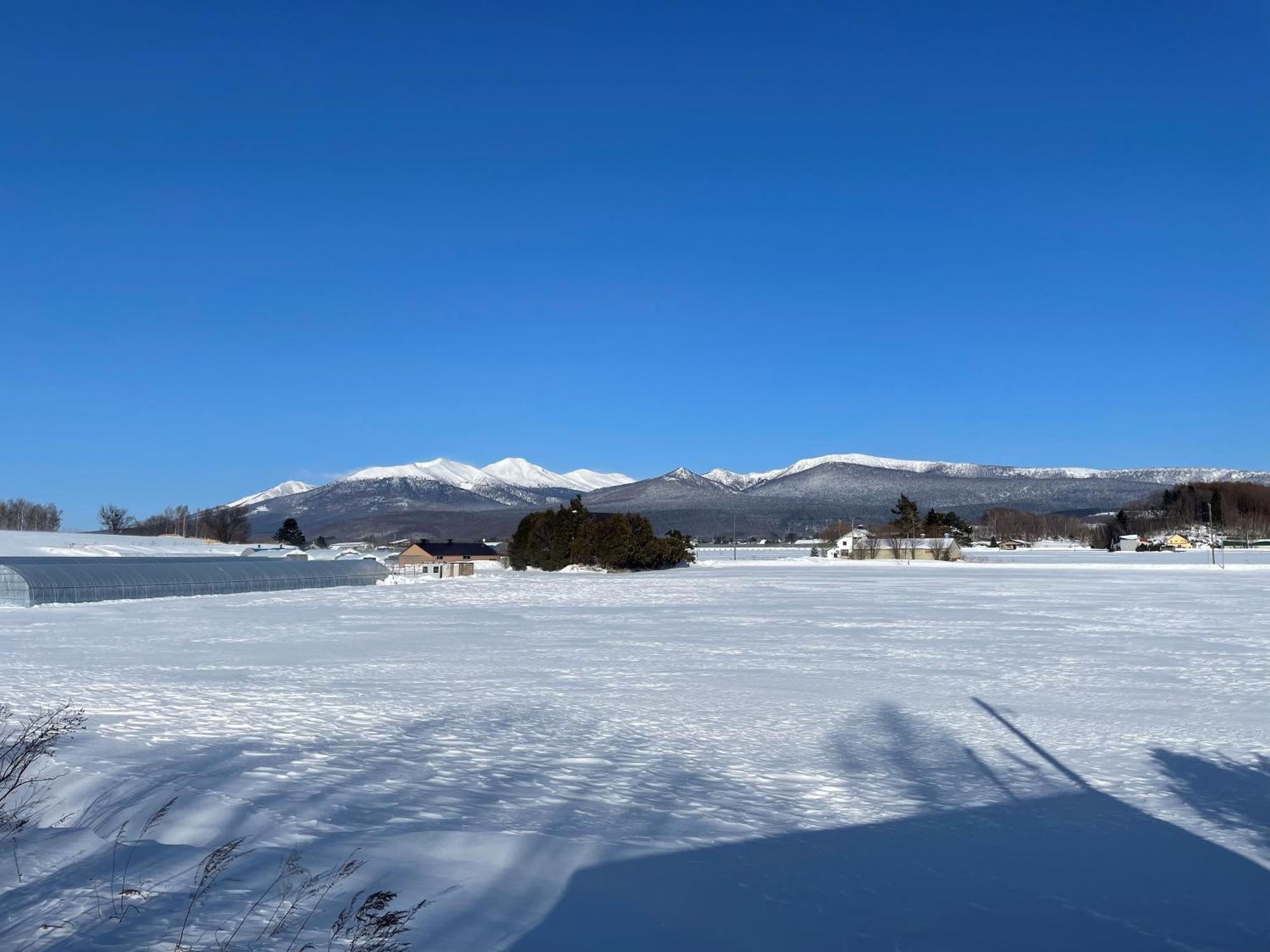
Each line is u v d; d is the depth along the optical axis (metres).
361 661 21.38
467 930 6.25
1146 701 16.06
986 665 20.73
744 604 41.00
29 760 9.59
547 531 90.06
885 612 36.09
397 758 11.57
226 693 16.47
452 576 80.31
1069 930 6.66
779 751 12.17
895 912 6.95
